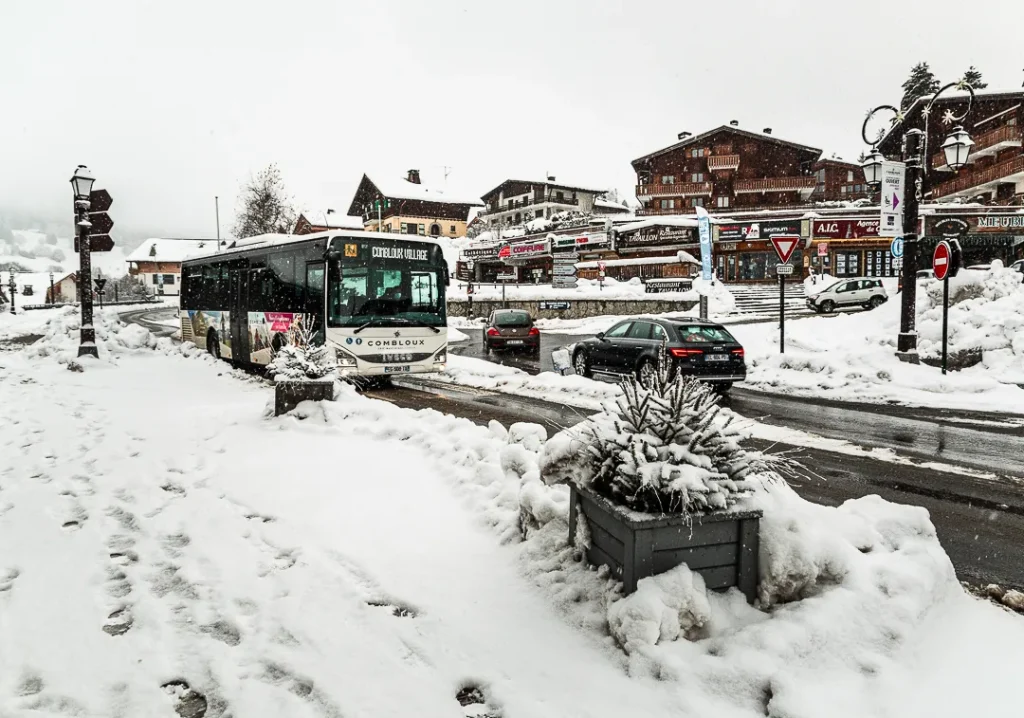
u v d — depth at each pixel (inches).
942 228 1668.3
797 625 123.5
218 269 727.7
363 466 263.0
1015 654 125.0
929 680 115.0
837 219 1701.5
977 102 1814.7
